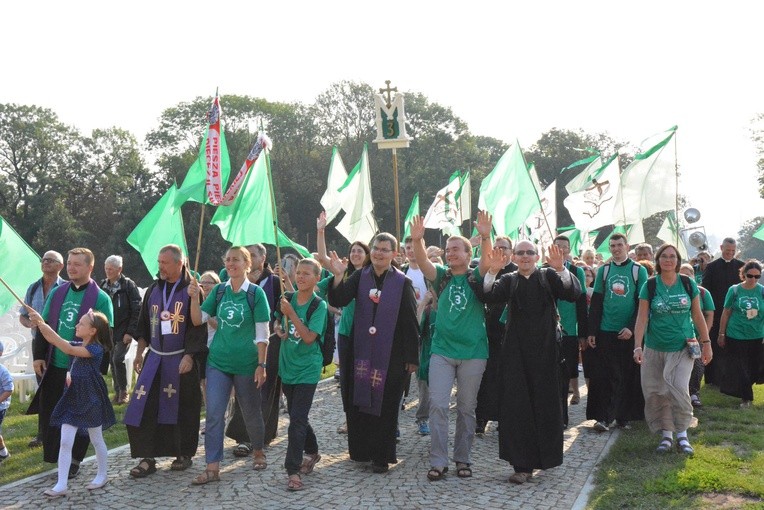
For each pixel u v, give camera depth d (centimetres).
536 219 1778
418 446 846
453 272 728
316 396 1180
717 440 800
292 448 686
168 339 732
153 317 739
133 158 6294
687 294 775
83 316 694
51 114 6025
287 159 6291
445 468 708
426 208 5897
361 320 738
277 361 827
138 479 716
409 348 729
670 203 1293
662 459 739
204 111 5934
